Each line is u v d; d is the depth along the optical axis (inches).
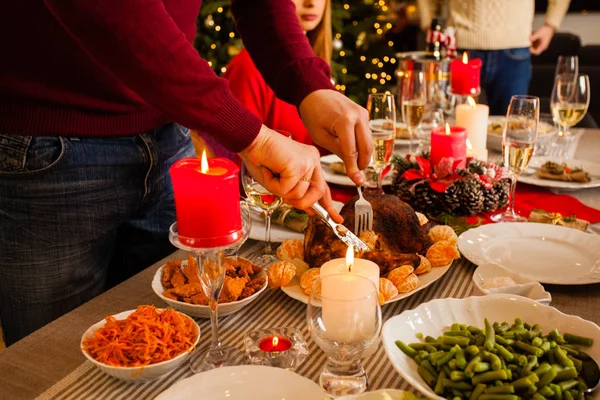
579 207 57.6
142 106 49.8
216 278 33.2
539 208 57.7
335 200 60.1
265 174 36.8
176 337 34.0
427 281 42.5
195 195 30.9
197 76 33.6
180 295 39.4
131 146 50.7
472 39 130.6
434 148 59.5
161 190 55.2
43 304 50.4
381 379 32.8
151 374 32.1
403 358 31.8
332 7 163.0
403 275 40.8
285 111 85.1
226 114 34.5
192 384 30.2
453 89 83.8
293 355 34.0
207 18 148.6
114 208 51.2
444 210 56.4
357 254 41.8
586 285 43.2
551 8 137.3
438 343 32.0
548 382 28.1
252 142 35.1
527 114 53.2
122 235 58.1
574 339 32.2
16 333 51.4
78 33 32.4
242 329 38.1
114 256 59.5
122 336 33.4
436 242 46.4
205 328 38.2
